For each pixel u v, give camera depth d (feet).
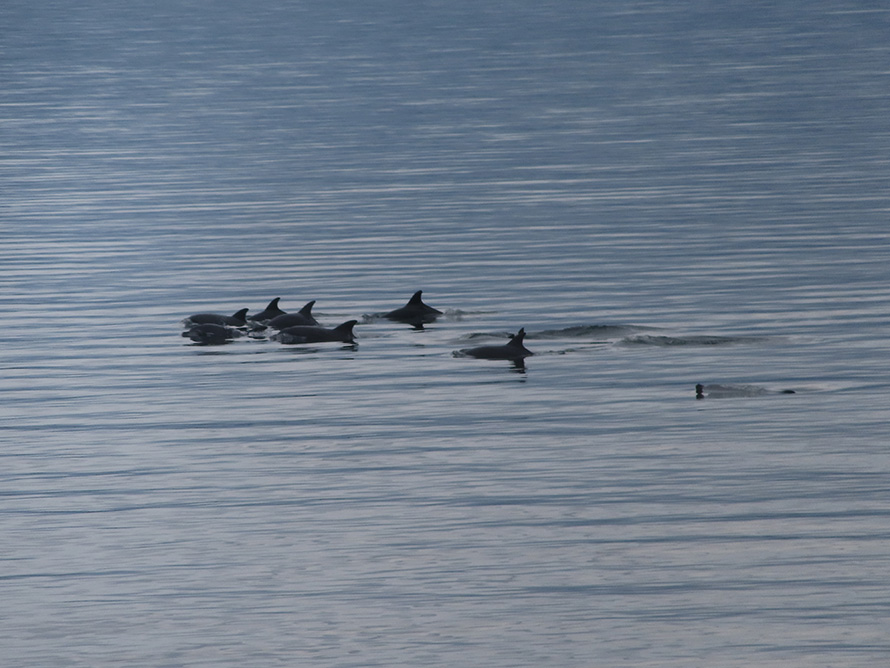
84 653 137.59
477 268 332.60
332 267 340.59
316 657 135.64
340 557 159.22
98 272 342.85
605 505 173.68
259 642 138.92
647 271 321.93
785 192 421.18
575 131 584.40
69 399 231.71
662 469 186.70
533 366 243.40
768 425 205.26
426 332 271.90
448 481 184.55
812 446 194.49
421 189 455.22
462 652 135.64
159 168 521.65
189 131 625.00
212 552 161.79
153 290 320.70
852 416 208.23
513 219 396.57
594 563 155.22
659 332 264.72
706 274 316.19
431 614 143.95
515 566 155.12
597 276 318.45
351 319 285.84
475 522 168.96
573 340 261.03
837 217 379.14
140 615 145.59
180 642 139.44
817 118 590.55
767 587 147.43
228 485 185.78
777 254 335.26
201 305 304.50
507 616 142.92
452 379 236.43
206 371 246.88
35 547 164.96
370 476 187.52
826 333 260.42
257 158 540.11
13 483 189.06
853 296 289.94
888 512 167.84
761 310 280.72
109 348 266.36
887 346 249.34
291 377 241.14
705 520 167.22
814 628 138.00
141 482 188.24
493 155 525.75
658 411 214.28
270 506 176.96
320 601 147.64
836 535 160.97
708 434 201.67
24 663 135.74
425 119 638.53
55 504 180.14
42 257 363.56
